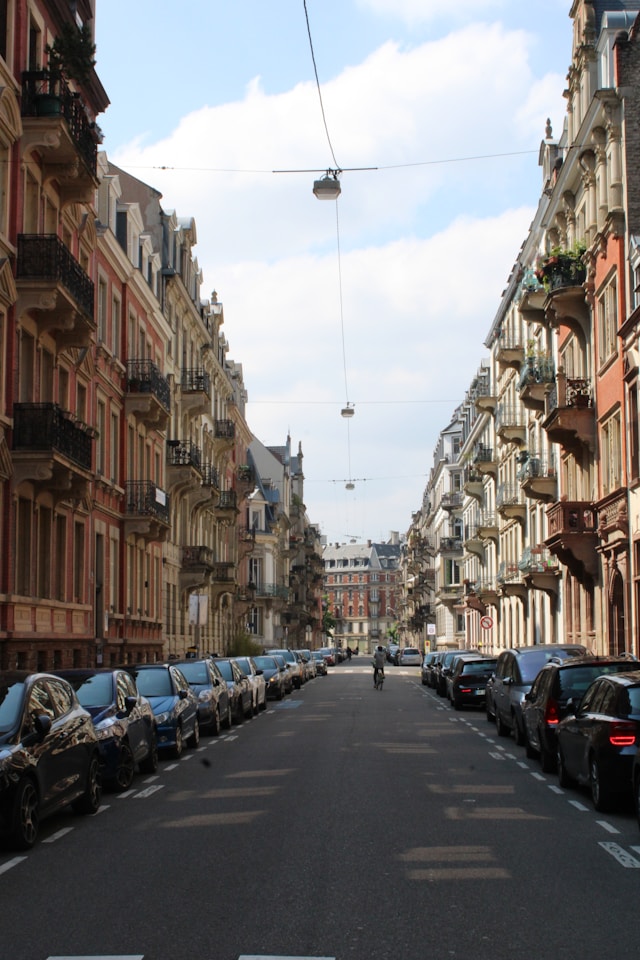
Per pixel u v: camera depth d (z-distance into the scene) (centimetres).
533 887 863
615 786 1218
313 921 759
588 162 3188
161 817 1242
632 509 2827
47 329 2494
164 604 4272
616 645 3053
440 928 739
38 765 1088
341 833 1107
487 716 2759
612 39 3092
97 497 3186
